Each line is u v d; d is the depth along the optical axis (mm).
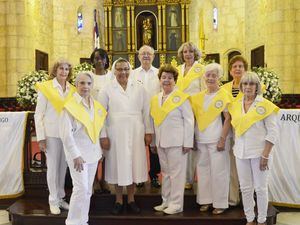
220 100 4535
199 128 4605
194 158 5098
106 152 4668
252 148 4102
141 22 16578
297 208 5387
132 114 4617
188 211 4770
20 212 4766
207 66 4637
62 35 15070
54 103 4520
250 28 14352
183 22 16172
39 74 6785
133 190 4801
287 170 5332
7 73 11156
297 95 9859
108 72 5137
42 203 5176
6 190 5555
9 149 5551
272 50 11000
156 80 5301
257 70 6418
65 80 4684
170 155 4609
